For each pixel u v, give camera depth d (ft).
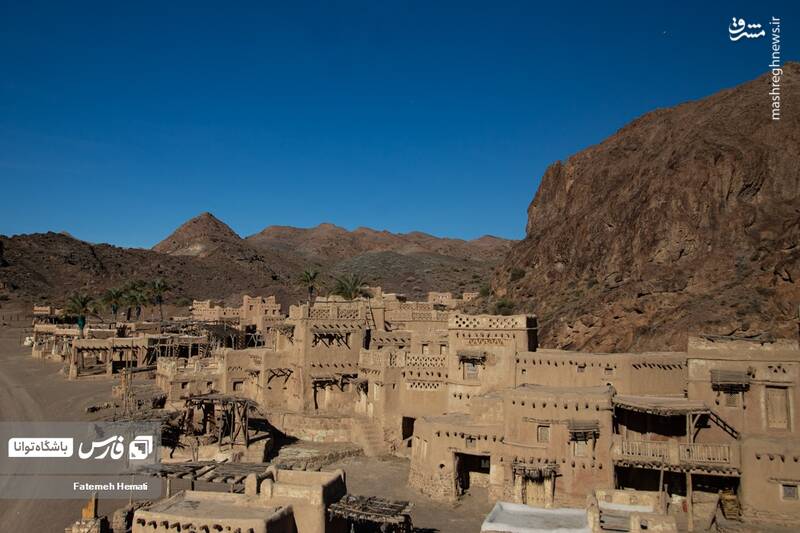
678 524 128.47
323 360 207.41
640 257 297.74
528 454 139.44
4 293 529.04
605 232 333.01
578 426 133.90
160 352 292.61
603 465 134.00
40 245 647.15
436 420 157.17
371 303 228.84
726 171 291.79
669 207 298.15
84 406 224.94
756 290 238.68
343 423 196.24
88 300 345.51
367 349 213.05
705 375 140.15
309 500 104.32
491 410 151.43
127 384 227.20
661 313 255.50
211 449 171.63
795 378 134.51
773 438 129.49
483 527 104.94
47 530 128.47
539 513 112.37
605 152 417.90
